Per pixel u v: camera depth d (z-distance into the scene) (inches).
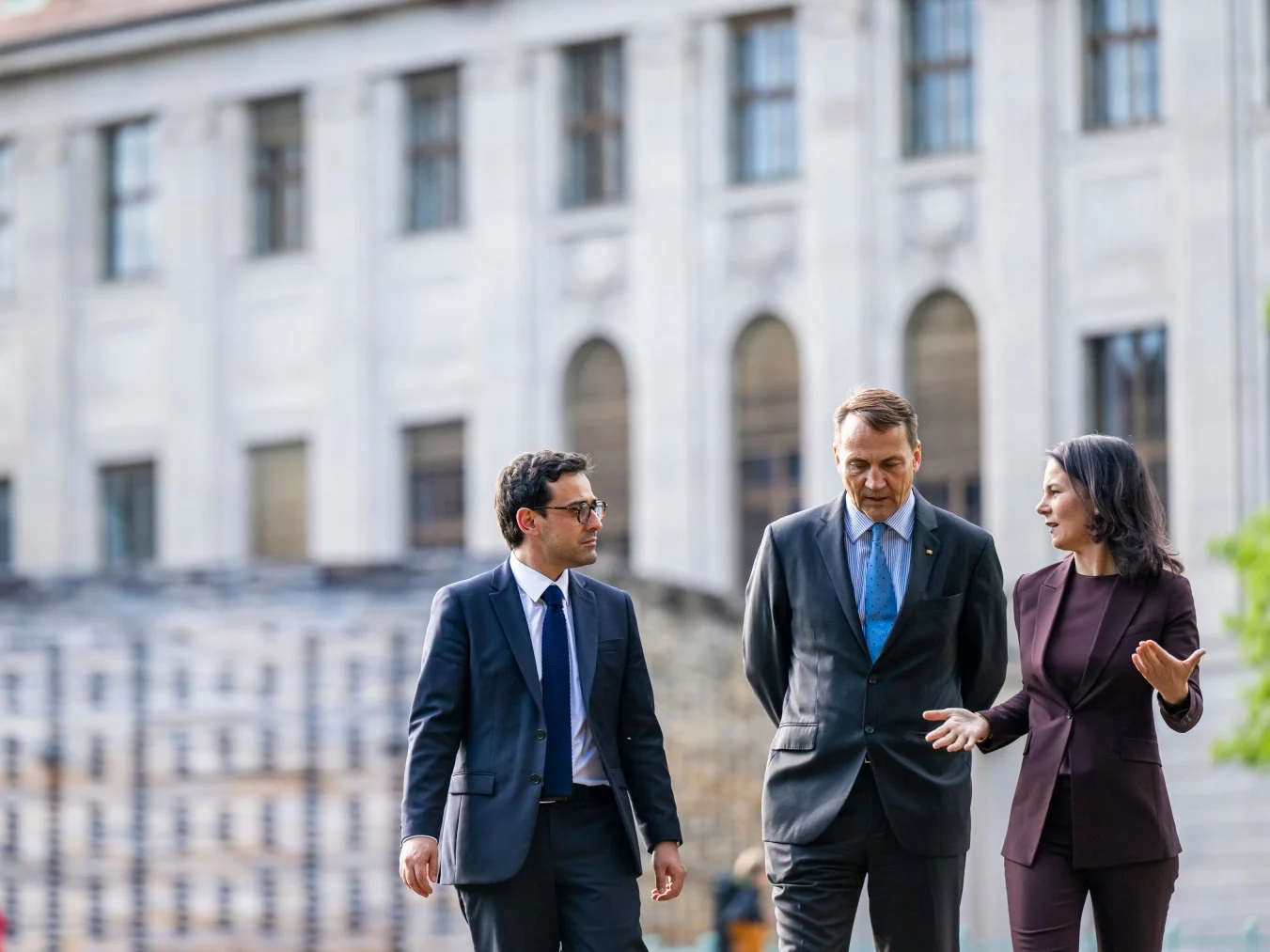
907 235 1507.1
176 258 1742.1
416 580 1095.6
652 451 1572.3
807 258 1534.2
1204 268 1421.0
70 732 1116.5
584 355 1612.9
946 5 1510.8
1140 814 378.3
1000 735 389.7
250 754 1093.1
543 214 1619.1
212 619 1110.4
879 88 1519.4
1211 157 1422.2
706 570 1555.1
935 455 1497.3
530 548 410.6
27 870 1112.8
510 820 399.9
